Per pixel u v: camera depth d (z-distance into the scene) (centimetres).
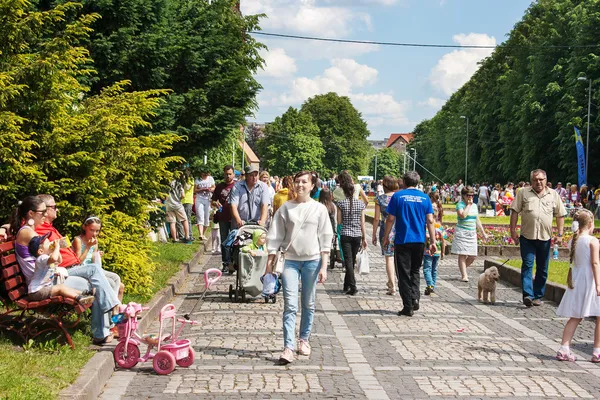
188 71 1830
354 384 747
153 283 1293
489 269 1330
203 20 1950
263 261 1262
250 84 1938
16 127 983
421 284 1587
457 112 11031
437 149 12475
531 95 6469
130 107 1160
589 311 870
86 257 930
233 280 1551
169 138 1209
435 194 1527
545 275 1324
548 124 6475
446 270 1875
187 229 2198
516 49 7431
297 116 12888
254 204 1437
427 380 768
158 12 1769
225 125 1873
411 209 1176
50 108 1036
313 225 859
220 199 1677
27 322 838
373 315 1175
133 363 801
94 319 844
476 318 1172
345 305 1277
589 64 5700
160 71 1706
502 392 725
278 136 12875
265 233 1270
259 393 707
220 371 792
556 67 6247
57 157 1035
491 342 977
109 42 1620
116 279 939
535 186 1323
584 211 893
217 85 1856
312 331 1029
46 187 1026
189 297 1324
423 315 1185
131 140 1156
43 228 895
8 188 991
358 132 13000
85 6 1611
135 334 811
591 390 741
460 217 1631
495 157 8400
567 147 5953
